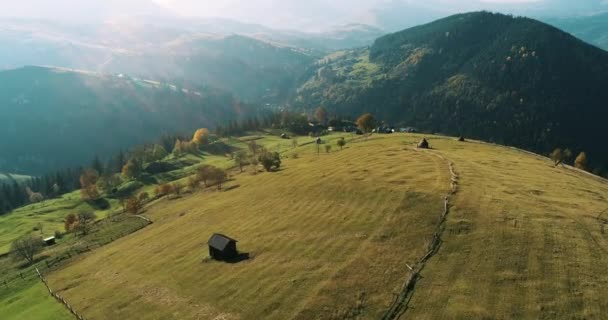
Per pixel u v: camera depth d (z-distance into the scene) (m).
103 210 176.50
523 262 52.53
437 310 46.53
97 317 62.50
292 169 135.50
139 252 89.62
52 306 72.50
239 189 126.25
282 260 65.50
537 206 67.88
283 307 52.66
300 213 84.69
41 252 114.88
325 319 48.91
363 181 92.69
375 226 69.62
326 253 64.31
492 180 84.38
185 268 72.12
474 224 63.34
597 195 78.00
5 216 183.38
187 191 153.12
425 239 61.97
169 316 57.06
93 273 84.69
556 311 43.50
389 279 53.94
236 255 72.06
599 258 51.69
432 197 75.19
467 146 150.25
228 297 58.22
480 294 47.91
